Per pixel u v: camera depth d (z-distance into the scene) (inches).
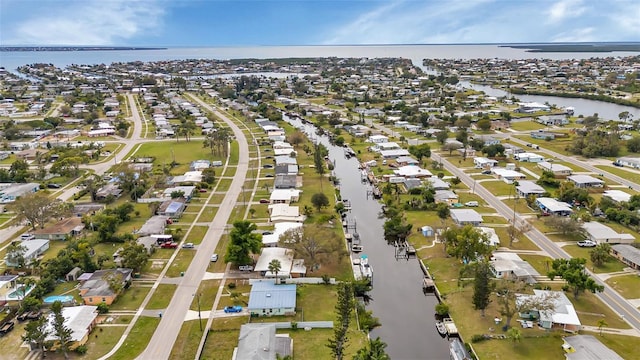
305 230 3981.3
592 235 4254.4
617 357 2586.1
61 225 4630.9
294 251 3978.8
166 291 3508.9
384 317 3356.3
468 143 7869.1
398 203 5413.4
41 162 7130.9
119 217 4810.5
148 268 3863.2
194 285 3597.4
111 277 3484.3
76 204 5285.4
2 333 3011.8
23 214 4537.4
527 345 2851.9
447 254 4133.9
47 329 2859.3
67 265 3722.9
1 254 4104.3
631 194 5383.9
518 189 5610.2
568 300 3208.7
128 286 3567.9
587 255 4010.8
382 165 7042.3
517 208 5157.5
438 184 5807.1
